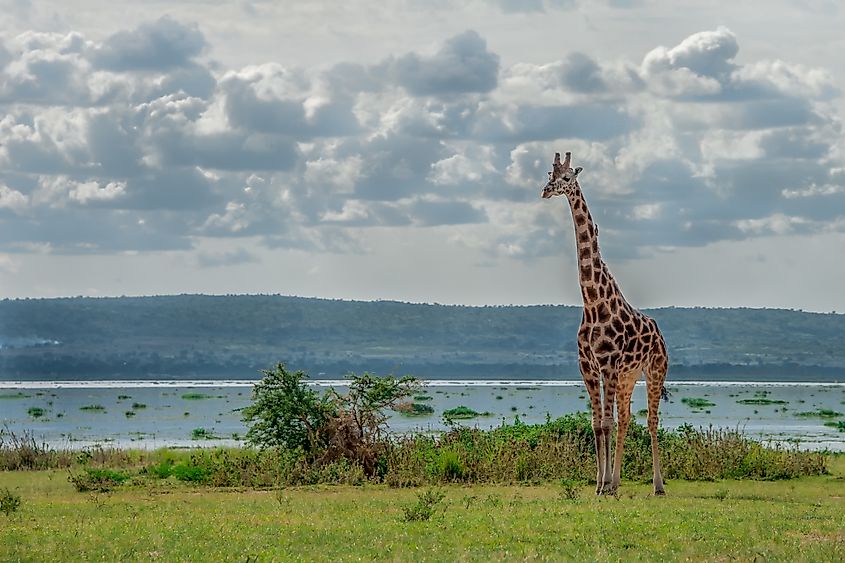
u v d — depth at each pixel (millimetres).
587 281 54906
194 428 134500
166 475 68188
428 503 47188
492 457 66250
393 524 41438
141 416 164000
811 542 37750
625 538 38156
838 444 106750
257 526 41188
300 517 44281
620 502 50250
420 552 35094
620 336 54719
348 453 67812
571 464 66688
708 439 72750
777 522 42375
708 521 42344
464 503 49938
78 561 33844
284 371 69750
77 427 137375
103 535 38656
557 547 36281
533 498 53219
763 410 178375
